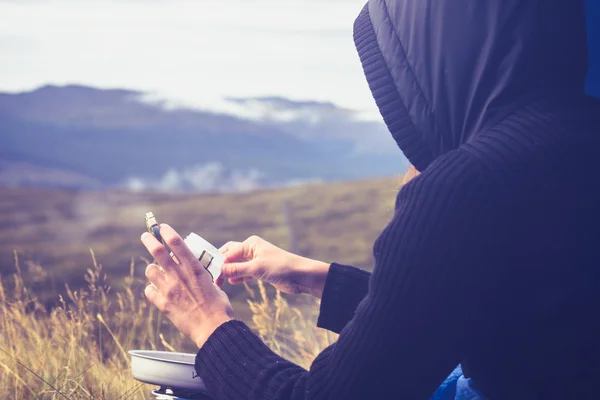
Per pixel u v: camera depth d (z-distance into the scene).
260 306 3.29
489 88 1.15
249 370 1.26
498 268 1.09
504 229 1.08
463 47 1.15
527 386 1.16
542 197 1.08
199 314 1.34
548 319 1.10
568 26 1.16
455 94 1.16
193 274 1.36
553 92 1.16
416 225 1.09
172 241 1.36
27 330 3.35
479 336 1.13
